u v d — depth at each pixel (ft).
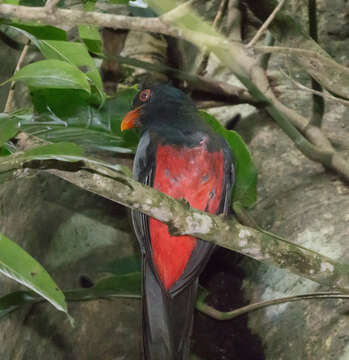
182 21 18.30
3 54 37.99
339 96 28.78
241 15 36.42
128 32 35.29
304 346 23.59
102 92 18.53
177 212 17.69
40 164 16.34
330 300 24.07
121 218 33.32
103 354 31.09
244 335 27.09
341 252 24.73
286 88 33.30
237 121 33.65
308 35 30.76
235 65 29.43
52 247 33.17
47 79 15.74
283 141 31.55
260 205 29.19
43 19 15.47
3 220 34.76
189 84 34.96
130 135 27.78
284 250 18.58
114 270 29.94
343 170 27.91
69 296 27.94
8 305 28.25
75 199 34.27
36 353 31.48
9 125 17.79
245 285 28.66
